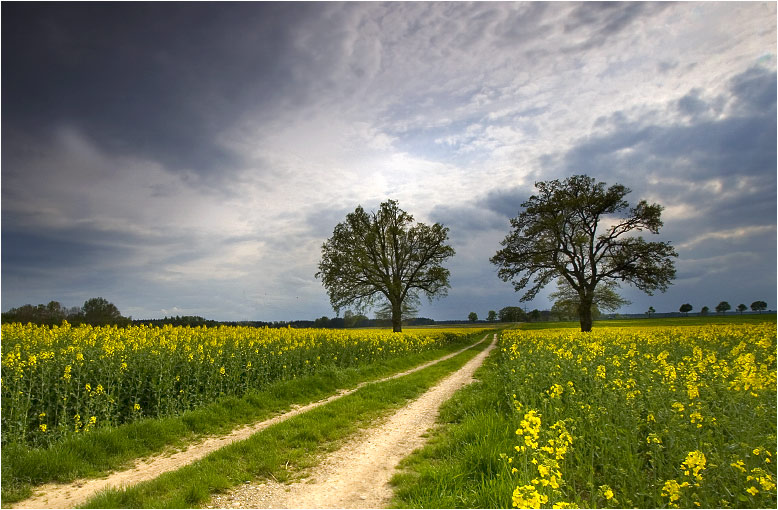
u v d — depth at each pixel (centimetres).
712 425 514
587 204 3597
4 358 945
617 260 3491
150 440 807
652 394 657
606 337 2131
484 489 516
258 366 1390
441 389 1404
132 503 534
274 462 688
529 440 479
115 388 989
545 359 1295
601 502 464
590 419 625
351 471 667
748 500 387
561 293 3762
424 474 596
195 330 2069
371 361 2169
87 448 715
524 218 3894
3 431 741
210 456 709
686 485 402
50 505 553
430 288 4475
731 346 1495
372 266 4100
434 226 4481
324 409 1032
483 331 6988
